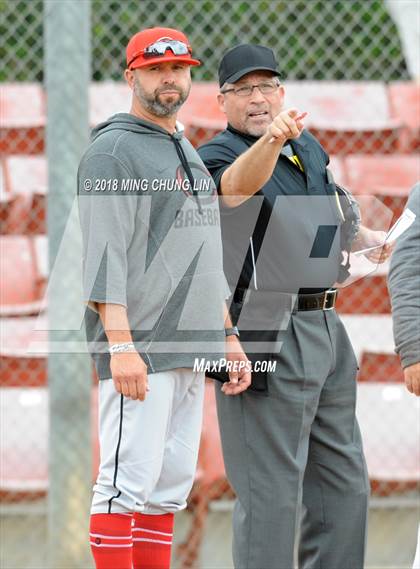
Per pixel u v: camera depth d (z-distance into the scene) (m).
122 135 11.79
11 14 23.41
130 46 12.03
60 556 16.92
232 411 13.21
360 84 25.62
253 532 13.04
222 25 23.56
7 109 24.89
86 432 17.03
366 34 23.83
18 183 24.47
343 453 13.57
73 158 16.88
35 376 20.91
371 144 25.72
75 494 16.95
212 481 18.48
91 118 23.61
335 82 25.53
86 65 17.06
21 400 20.28
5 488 19.17
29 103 25.03
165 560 12.33
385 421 20.86
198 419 12.46
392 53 24.72
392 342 21.88
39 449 19.94
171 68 11.94
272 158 11.89
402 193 24.14
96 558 11.75
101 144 11.73
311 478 13.77
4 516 19.70
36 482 19.33
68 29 16.92
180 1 23.41
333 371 13.54
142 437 11.75
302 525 13.89
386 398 20.98
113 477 11.77
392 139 25.75
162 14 23.66
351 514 13.64
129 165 11.66
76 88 16.94
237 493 13.23
